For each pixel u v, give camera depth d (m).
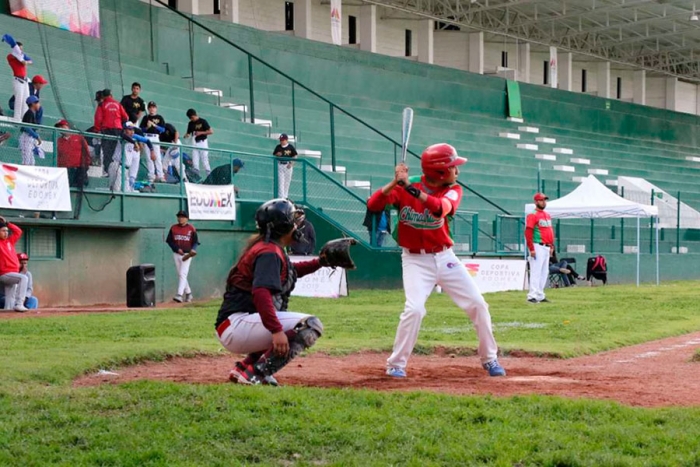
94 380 12.42
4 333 18.41
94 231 29.44
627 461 8.07
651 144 79.00
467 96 64.62
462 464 8.07
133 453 8.30
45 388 11.05
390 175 48.81
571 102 73.31
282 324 11.09
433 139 57.38
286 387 11.01
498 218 43.69
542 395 11.02
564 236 50.47
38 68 37.56
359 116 55.06
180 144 34.00
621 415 9.77
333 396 10.48
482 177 55.50
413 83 61.16
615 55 83.94
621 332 20.69
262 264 10.70
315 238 36.03
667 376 13.71
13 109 32.34
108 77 40.09
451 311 25.42
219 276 34.03
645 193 58.03
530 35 75.75
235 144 41.62
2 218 24.98
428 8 68.00
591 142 71.81
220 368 13.91
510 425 9.31
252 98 45.00
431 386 12.18
